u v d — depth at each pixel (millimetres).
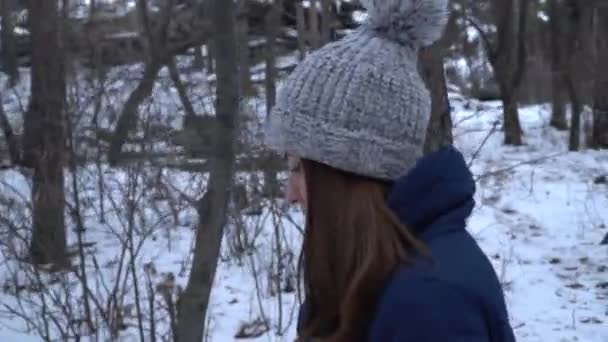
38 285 6789
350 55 1664
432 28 1715
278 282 7375
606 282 9180
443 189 1597
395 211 1604
